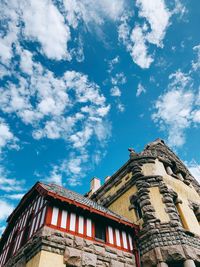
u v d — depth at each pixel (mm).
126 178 16047
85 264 9609
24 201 13359
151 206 12867
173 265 10930
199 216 14250
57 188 13477
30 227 11297
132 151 16828
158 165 15758
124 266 10797
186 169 18812
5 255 12961
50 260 8898
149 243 11461
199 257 10805
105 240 11250
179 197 14188
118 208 15062
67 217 10695
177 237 11258
